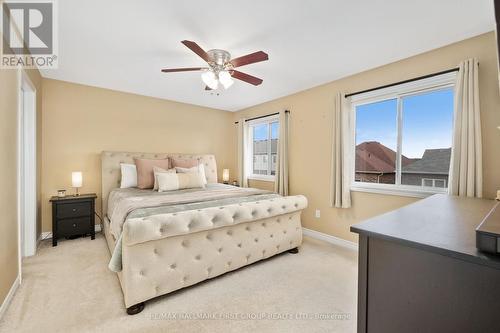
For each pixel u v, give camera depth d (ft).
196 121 15.19
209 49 7.61
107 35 6.88
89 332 4.82
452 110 7.63
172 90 12.18
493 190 6.49
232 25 6.37
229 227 7.09
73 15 5.93
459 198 5.75
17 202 6.39
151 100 13.37
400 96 8.70
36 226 9.09
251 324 5.15
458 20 6.12
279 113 12.82
